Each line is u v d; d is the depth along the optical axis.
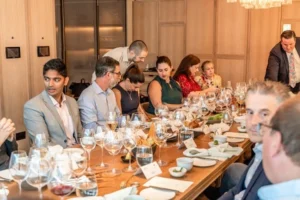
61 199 1.94
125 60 4.74
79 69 7.17
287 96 2.13
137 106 4.31
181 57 7.77
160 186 2.13
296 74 5.29
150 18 7.99
